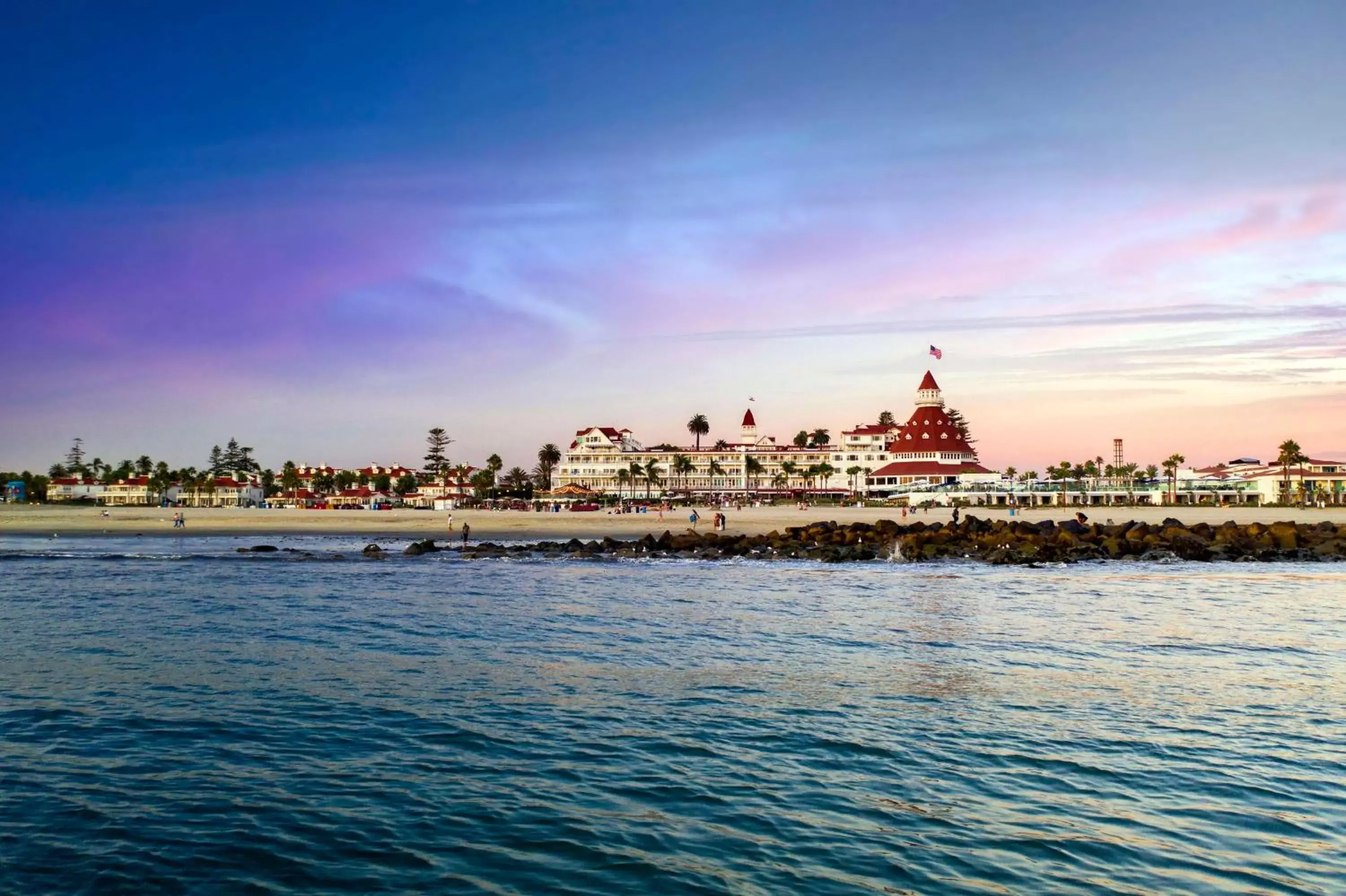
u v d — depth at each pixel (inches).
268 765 634.8
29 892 446.0
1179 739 708.7
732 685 885.8
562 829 528.1
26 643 1099.9
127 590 1702.8
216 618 1325.0
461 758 653.3
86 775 613.6
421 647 1089.4
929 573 2182.6
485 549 2783.0
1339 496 6732.3
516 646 1099.9
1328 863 495.5
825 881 467.8
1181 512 5152.6
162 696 829.8
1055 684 896.9
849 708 797.9
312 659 1007.6
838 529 3186.5
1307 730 735.7
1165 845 515.8
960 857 498.3
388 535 3582.7
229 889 452.4
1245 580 2023.9
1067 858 498.0
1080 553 2672.2
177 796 576.1
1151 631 1240.8
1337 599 1647.4
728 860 490.6
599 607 1489.9
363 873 470.9
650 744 689.0
